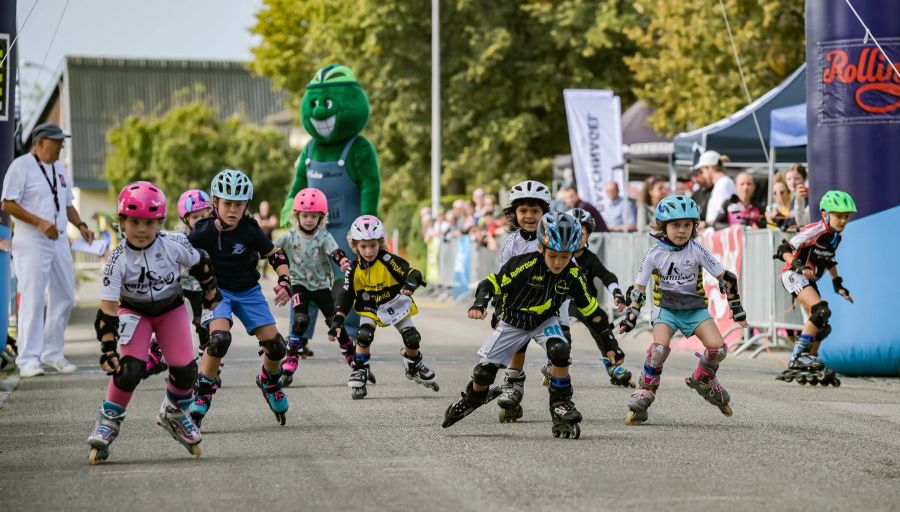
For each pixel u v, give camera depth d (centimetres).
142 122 11475
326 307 2286
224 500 1220
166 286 1448
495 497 1222
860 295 2423
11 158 2416
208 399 1688
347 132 2850
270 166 11075
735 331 3002
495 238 4666
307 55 9044
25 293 2395
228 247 1703
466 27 7475
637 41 5538
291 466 1405
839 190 2450
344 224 2847
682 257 1780
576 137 4919
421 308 4775
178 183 10969
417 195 8062
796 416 1816
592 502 1195
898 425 1722
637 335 3338
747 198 3191
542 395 2058
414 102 7606
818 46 2478
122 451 1522
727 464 1399
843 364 2444
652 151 4616
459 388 2177
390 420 1781
